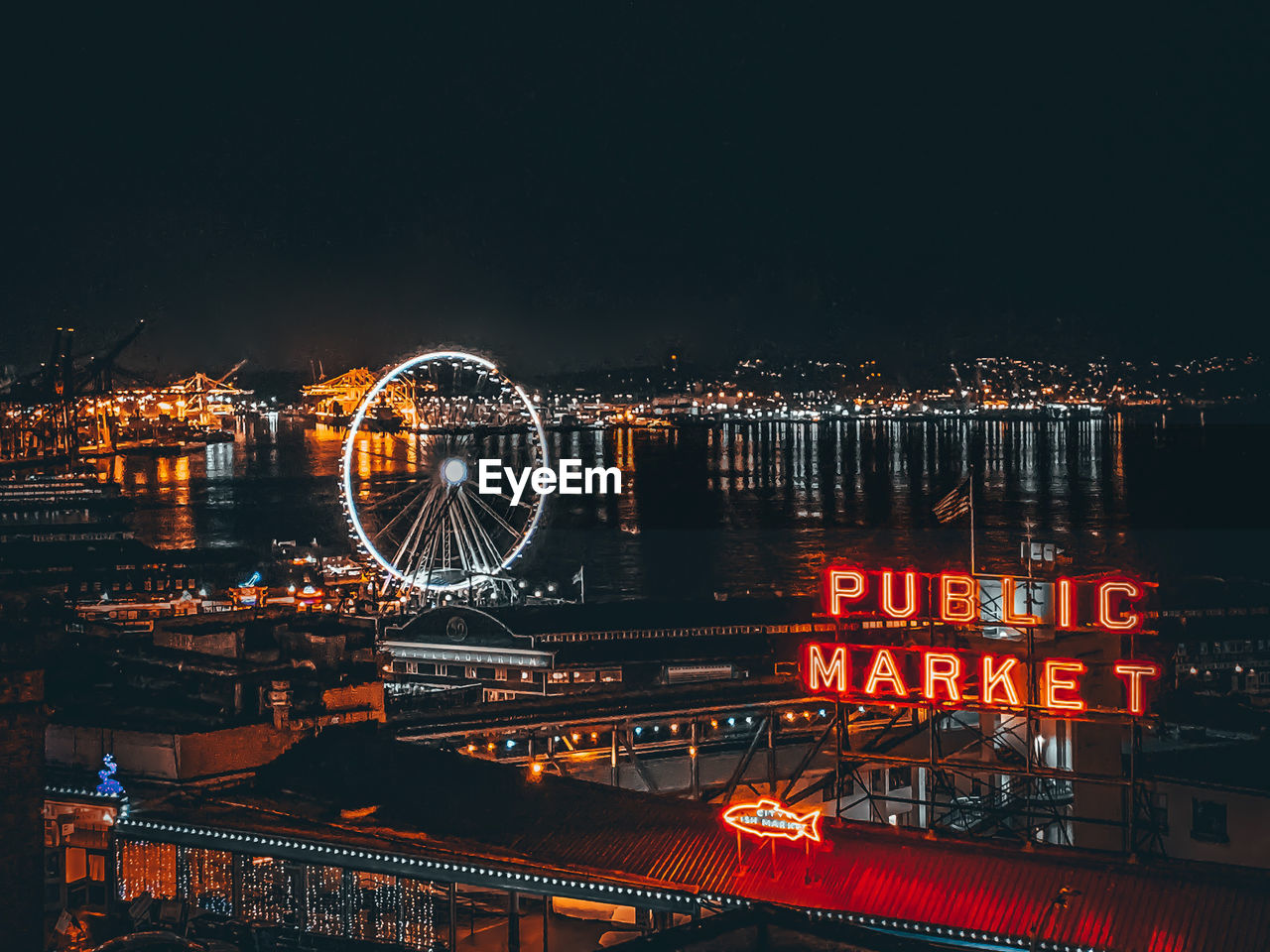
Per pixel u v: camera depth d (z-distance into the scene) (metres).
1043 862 51.41
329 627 78.44
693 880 52.56
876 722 78.38
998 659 56.28
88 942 54.44
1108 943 46.41
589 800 60.78
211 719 65.88
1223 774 62.03
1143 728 69.44
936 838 54.34
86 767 64.94
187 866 59.72
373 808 61.12
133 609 123.25
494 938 58.03
